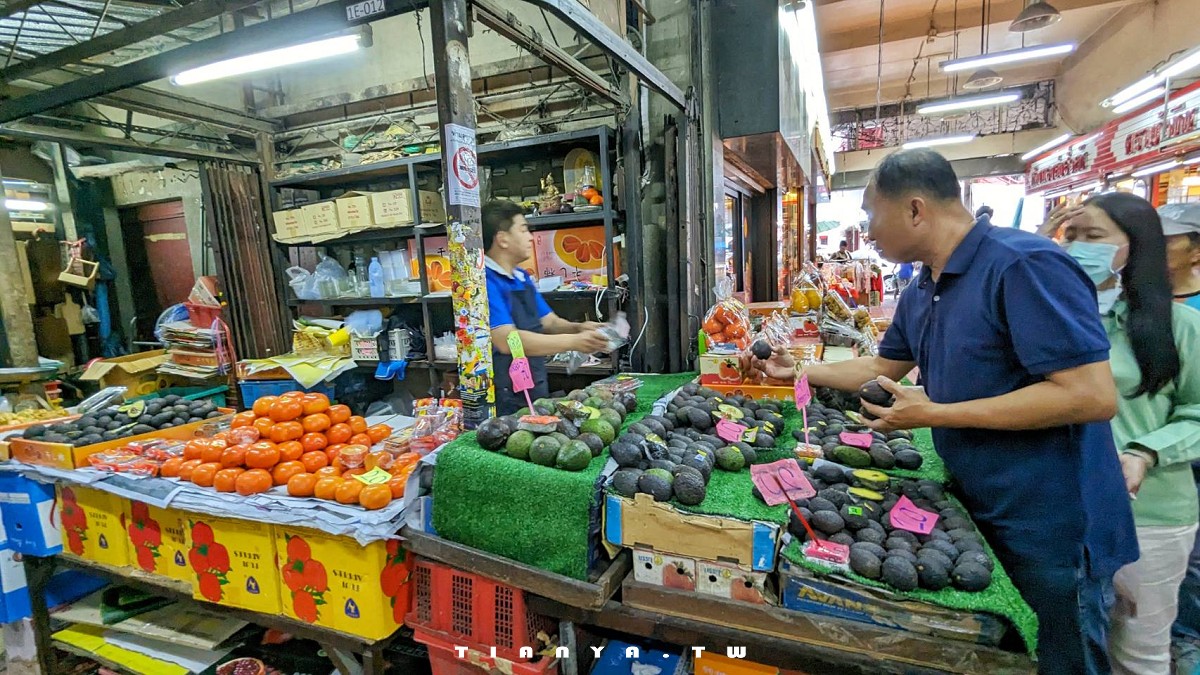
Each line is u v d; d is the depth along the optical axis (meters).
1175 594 1.58
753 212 5.72
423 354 3.88
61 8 3.18
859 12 8.48
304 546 1.62
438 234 3.65
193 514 1.79
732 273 4.68
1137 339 1.52
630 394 1.98
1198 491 1.78
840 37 9.22
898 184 1.25
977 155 12.95
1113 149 7.80
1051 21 6.00
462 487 1.43
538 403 1.71
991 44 10.06
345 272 4.27
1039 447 1.17
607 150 3.04
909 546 1.12
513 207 2.19
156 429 2.33
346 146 4.03
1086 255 1.56
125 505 1.96
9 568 2.18
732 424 1.63
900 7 8.33
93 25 3.47
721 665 1.28
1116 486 1.23
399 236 3.76
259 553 1.70
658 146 3.25
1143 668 1.61
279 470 1.80
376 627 1.56
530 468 1.37
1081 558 1.16
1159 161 6.66
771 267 5.76
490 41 3.79
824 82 11.55
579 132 3.06
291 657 2.03
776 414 1.82
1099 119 9.64
